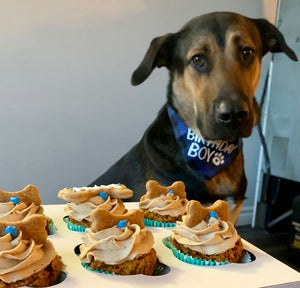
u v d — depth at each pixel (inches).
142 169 17.7
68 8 19.0
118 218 9.3
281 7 23.4
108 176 19.6
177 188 13.2
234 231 10.0
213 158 16.8
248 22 17.0
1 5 17.9
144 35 20.6
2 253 7.7
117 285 7.9
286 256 22.5
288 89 24.6
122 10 19.9
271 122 25.0
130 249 8.5
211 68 16.0
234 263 9.4
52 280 8.2
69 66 19.4
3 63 18.3
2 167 19.0
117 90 20.4
